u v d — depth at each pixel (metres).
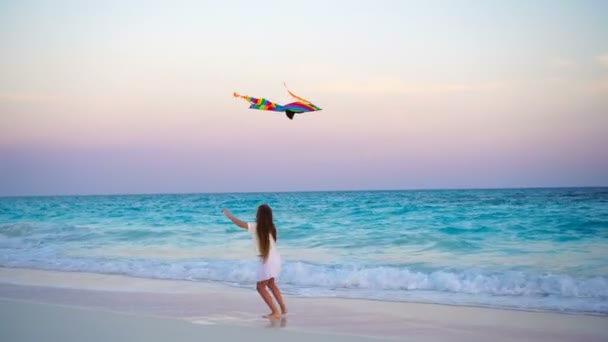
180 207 36.22
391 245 15.90
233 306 8.91
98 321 7.22
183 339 6.38
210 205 39.38
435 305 9.01
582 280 10.45
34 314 7.63
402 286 10.77
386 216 22.08
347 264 13.43
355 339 6.49
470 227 17.89
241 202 44.56
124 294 10.05
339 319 7.91
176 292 10.33
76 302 9.26
